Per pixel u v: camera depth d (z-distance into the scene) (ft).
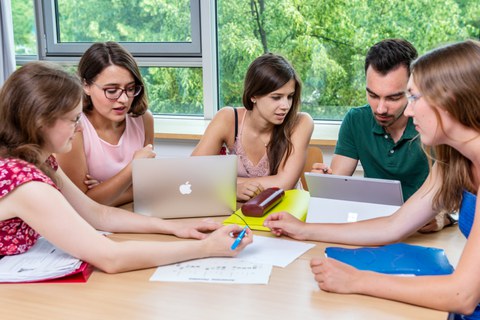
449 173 4.68
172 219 5.98
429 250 4.90
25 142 4.59
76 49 11.89
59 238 4.50
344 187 5.52
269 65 6.82
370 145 7.18
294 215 5.90
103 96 6.47
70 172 6.58
